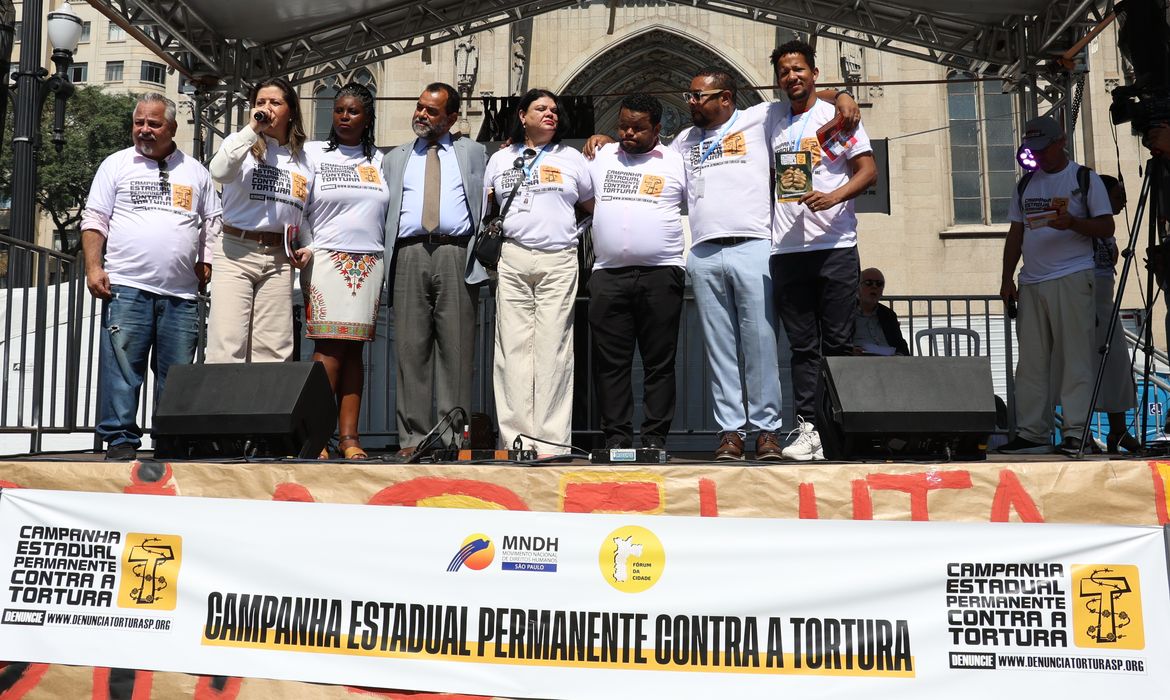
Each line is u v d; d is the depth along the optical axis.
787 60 5.07
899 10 11.19
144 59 42.88
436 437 4.74
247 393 4.22
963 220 21.83
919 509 3.84
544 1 11.89
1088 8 9.45
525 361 5.27
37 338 5.95
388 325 7.45
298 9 9.68
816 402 4.36
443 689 3.78
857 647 3.71
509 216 5.30
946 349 7.21
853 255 5.03
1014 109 21.70
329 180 5.27
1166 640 3.62
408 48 11.69
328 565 3.88
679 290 5.20
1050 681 3.63
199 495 4.00
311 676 3.81
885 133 21.77
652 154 5.29
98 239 5.05
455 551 3.86
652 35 23.56
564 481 3.92
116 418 4.93
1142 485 3.80
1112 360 5.89
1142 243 18.98
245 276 5.16
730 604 3.76
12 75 12.46
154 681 3.85
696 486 3.90
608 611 3.79
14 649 3.90
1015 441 5.77
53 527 3.99
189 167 5.32
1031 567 3.71
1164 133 4.68
